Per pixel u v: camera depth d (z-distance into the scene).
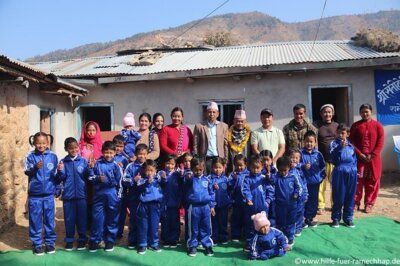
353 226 5.91
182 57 11.16
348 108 9.04
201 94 9.51
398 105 8.98
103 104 9.95
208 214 5.07
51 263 4.69
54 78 7.11
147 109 9.75
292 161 5.39
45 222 5.04
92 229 5.15
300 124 6.29
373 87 8.98
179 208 5.36
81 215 5.20
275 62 8.90
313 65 8.54
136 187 5.23
